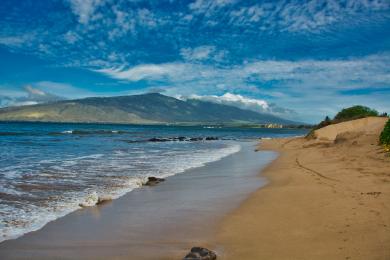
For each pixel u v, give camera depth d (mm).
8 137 61906
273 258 7723
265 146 46000
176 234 9680
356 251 7625
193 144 54250
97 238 9391
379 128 27609
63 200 13430
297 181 16672
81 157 29203
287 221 10367
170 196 14555
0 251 8414
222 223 10594
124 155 32062
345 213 10414
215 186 16844
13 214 11352
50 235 9578
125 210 12250
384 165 17516
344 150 25891
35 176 18609
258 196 14117
